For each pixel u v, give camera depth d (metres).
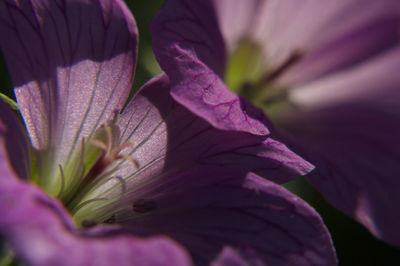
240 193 0.09
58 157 0.09
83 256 0.07
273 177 0.09
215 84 0.09
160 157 0.09
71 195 0.09
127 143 0.09
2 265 0.08
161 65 0.09
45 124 0.09
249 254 0.08
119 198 0.09
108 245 0.08
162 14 0.09
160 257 0.08
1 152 0.08
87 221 0.09
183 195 0.09
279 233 0.09
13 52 0.09
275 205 0.09
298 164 0.09
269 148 0.09
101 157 0.09
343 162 0.11
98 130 0.10
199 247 0.08
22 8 0.09
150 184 0.09
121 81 0.10
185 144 0.09
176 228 0.09
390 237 0.10
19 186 0.08
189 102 0.09
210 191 0.09
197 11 0.10
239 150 0.09
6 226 0.07
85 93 0.10
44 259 0.07
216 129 0.09
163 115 0.10
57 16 0.09
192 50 0.09
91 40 0.09
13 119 0.09
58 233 0.07
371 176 0.11
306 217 0.09
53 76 0.09
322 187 0.10
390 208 0.11
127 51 0.09
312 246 0.09
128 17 0.09
